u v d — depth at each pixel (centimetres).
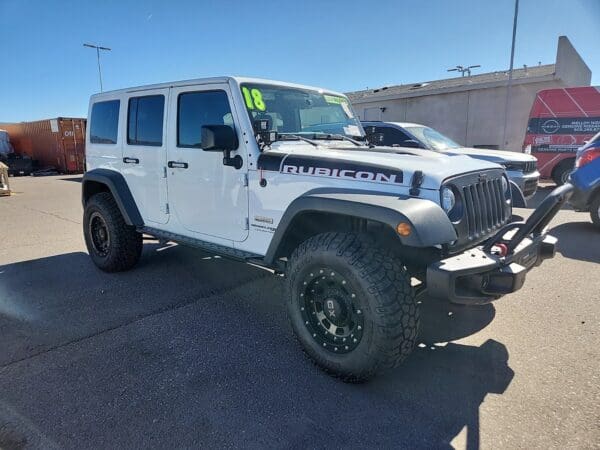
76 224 808
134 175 444
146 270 499
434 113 1781
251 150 325
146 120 421
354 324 257
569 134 1063
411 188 261
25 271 505
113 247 469
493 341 323
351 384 270
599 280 446
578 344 316
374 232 285
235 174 338
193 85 365
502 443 217
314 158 296
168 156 397
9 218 875
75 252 596
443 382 271
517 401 250
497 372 282
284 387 267
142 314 377
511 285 255
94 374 283
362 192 270
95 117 498
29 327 353
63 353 310
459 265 244
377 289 241
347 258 249
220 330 346
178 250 582
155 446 217
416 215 236
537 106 1098
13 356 307
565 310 375
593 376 274
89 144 511
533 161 802
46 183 1703
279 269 325
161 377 279
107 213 465
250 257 334
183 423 234
